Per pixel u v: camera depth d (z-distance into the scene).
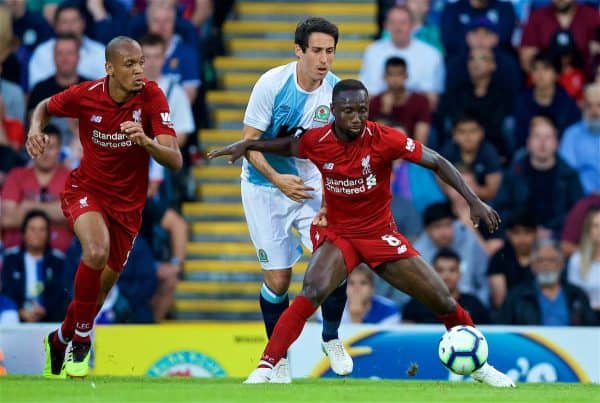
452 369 29.22
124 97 30.69
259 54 57.03
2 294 48.75
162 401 24.16
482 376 30.23
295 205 33.47
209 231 51.78
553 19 52.72
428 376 41.66
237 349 42.31
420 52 52.31
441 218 48.84
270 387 27.72
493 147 50.72
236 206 52.47
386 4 56.16
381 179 29.22
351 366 33.28
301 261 50.69
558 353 42.38
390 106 51.28
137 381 30.83
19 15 53.09
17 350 41.66
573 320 48.25
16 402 23.95
